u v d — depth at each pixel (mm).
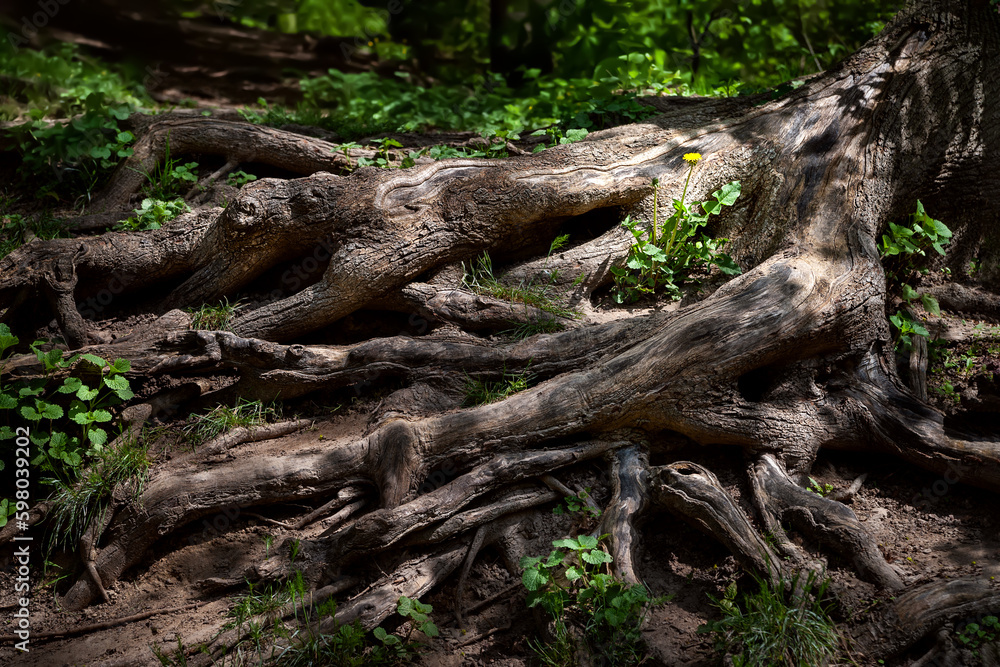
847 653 3539
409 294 4973
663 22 9977
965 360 4891
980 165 5488
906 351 4879
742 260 5289
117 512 4207
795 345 4414
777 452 4336
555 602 3707
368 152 6254
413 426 4297
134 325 5219
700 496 4035
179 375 4703
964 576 3764
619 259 5199
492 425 4277
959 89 5613
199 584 4094
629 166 5383
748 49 9500
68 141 6312
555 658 3643
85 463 4359
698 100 6715
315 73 10352
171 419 4652
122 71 8734
